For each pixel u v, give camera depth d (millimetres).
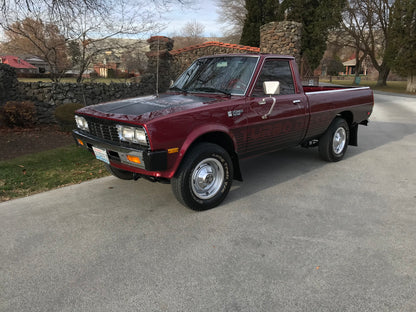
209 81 4336
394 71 28109
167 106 3518
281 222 3484
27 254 2902
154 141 3111
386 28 33969
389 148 6867
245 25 23328
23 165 5547
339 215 3645
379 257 2814
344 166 5555
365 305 2240
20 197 4258
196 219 3570
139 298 2324
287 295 2346
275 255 2855
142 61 14406
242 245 3027
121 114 3398
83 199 4152
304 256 2838
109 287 2449
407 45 25844
